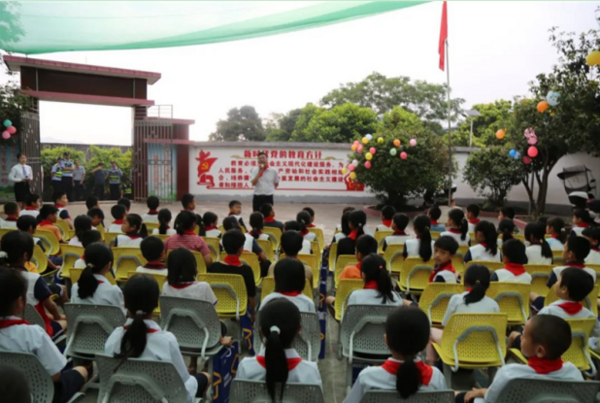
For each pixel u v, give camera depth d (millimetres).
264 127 36656
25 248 3094
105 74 14227
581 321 2785
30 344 2266
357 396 2053
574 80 8211
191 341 3135
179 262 3201
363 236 3865
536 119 10523
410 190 13516
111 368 2203
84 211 12992
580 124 8555
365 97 28656
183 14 4625
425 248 4469
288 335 2098
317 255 5488
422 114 28203
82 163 18375
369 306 3111
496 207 14586
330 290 5949
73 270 3920
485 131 24375
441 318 3729
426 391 1883
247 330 3754
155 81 15109
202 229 5977
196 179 15688
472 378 3727
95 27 4926
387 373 2014
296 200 16078
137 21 4801
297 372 2109
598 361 3062
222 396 3115
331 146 15984
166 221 5664
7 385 1386
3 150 12945
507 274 3824
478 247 4754
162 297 3096
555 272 3879
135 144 14828
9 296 2238
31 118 13086
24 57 13109
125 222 5031
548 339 2053
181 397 2184
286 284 2990
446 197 15859
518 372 2119
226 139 35344
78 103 14273
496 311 3098
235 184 15766
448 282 3832
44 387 2205
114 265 4664
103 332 2941
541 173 14742
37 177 13312
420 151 12906
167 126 14875
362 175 13352
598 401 2230
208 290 3246
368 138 12781
